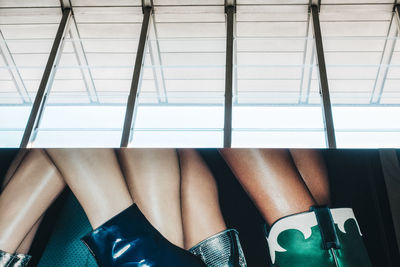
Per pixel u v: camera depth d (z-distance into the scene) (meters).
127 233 2.06
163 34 4.04
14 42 4.19
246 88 4.42
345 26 3.87
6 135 3.20
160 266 1.92
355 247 1.92
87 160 2.37
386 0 3.64
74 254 1.99
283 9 3.75
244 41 4.05
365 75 4.27
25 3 3.88
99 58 4.24
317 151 2.34
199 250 1.99
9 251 1.99
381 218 2.00
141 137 3.08
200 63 4.23
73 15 3.91
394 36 3.84
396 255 1.86
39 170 2.32
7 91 4.48
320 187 2.18
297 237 1.99
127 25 3.97
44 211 2.16
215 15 3.84
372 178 2.17
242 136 3.06
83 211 2.16
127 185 2.26
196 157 2.37
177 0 3.79
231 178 2.27
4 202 2.18
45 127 3.27
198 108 3.45
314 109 3.37
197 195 2.21
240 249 1.97
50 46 4.22
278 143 2.99
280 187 2.20
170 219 2.12
